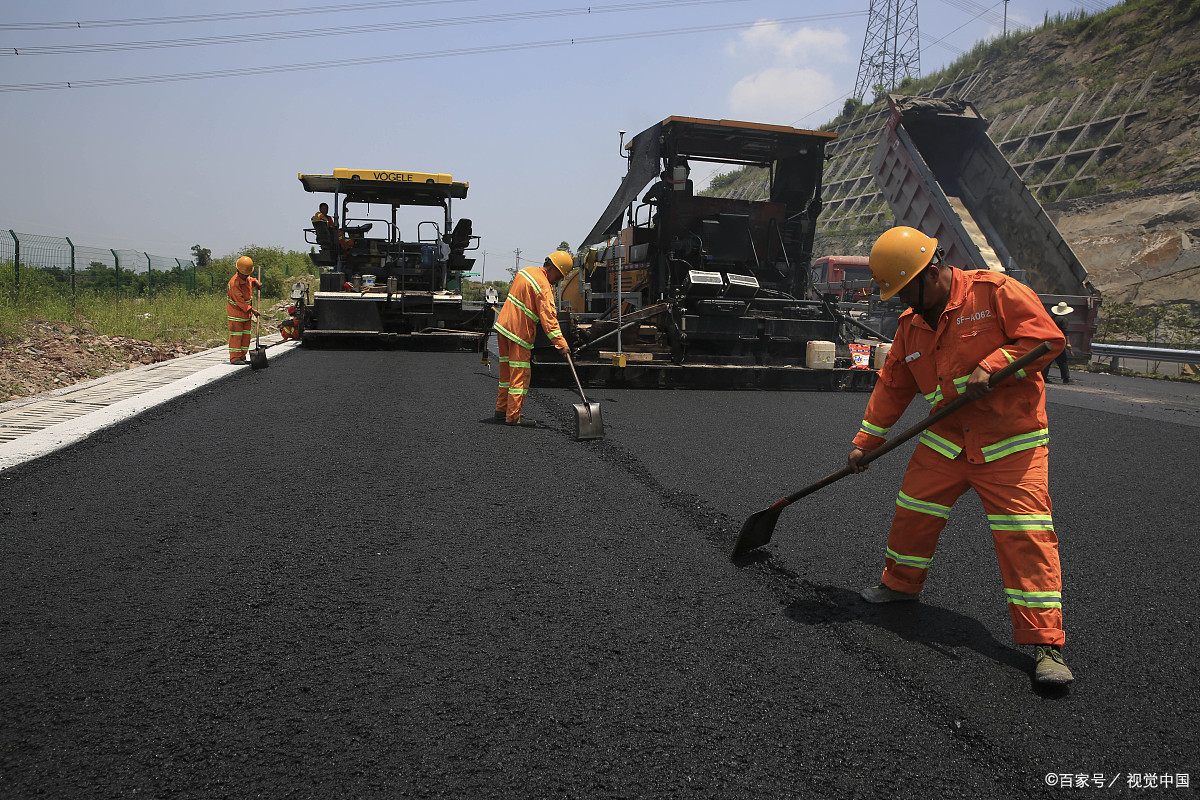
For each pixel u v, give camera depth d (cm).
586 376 894
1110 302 1847
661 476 477
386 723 204
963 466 266
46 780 178
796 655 250
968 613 287
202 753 189
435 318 1347
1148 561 354
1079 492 482
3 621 257
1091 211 2125
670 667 240
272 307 2194
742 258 958
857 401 848
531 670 235
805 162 988
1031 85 3081
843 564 334
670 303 927
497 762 189
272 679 225
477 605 281
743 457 538
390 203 1432
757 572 322
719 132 934
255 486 424
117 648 241
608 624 269
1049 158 2591
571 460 512
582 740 200
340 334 1298
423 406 712
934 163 1361
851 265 1878
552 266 633
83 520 360
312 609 273
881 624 276
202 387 769
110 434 541
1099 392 1050
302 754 190
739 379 935
